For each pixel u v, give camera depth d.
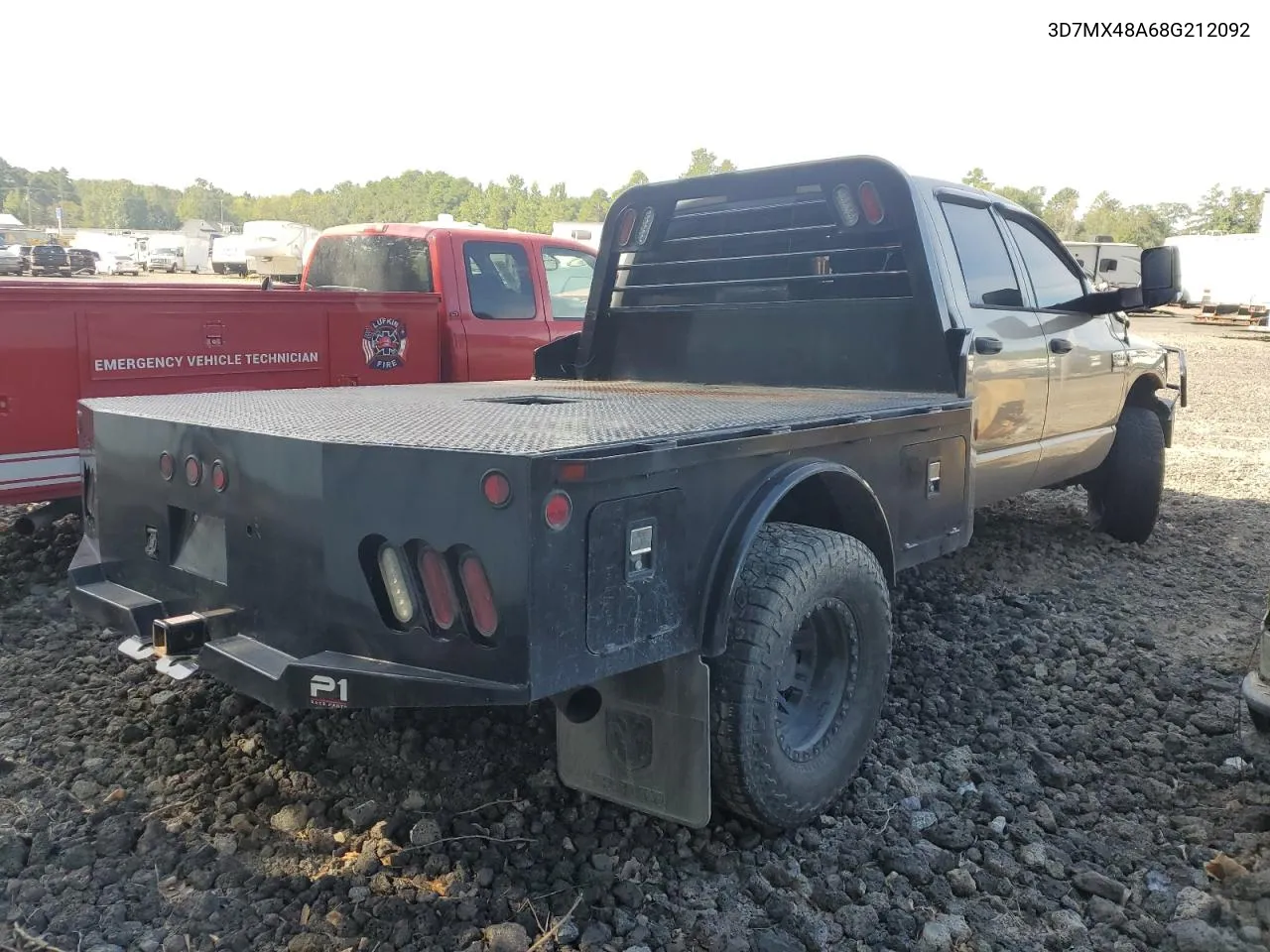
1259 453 10.90
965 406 3.90
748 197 4.77
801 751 3.05
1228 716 3.91
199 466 2.86
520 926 2.56
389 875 2.81
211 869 2.83
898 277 4.34
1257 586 5.78
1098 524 6.75
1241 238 33.25
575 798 3.21
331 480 2.49
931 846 3.01
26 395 5.18
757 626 2.79
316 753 3.50
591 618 2.36
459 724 3.70
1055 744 3.70
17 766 3.40
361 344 6.76
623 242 5.18
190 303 5.78
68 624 4.77
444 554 2.33
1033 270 5.25
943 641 4.74
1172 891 2.83
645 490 2.47
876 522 3.32
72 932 2.53
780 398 3.98
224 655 2.66
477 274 7.57
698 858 2.94
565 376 5.47
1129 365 6.02
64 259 47.88
